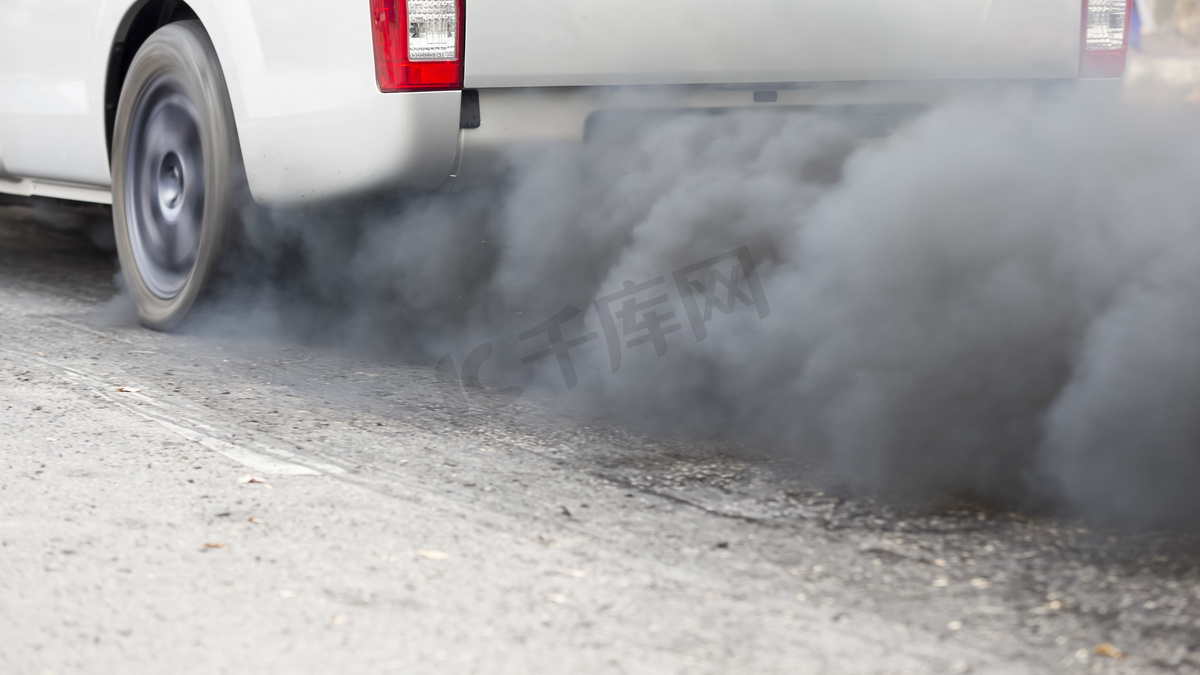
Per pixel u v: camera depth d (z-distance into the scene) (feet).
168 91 25.12
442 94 20.66
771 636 12.26
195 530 14.79
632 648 12.00
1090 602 12.95
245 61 22.86
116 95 27.66
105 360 23.02
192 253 25.09
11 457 17.29
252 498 15.84
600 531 14.87
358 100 21.02
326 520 15.12
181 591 13.17
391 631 12.32
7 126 30.40
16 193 31.71
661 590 13.26
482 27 20.66
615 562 13.97
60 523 14.96
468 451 17.90
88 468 16.90
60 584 13.32
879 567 13.84
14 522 14.96
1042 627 12.44
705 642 12.12
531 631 12.34
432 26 20.49
